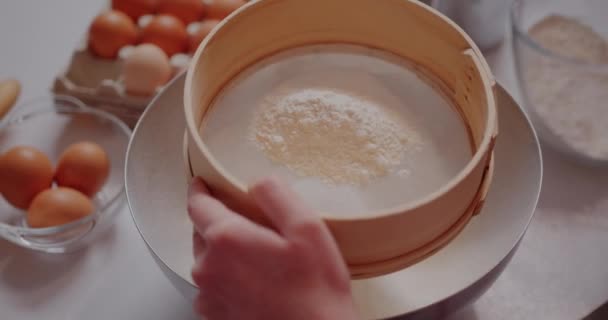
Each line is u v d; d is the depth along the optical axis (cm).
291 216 47
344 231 48
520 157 61
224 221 48
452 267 56
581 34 78
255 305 48
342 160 56
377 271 52
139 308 67
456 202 50
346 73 62
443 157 58
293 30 61
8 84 78
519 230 57
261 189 48
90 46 81
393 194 55
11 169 69
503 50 83
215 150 58
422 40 60
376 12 60
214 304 50
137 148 62
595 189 73
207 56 55
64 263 70
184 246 58
